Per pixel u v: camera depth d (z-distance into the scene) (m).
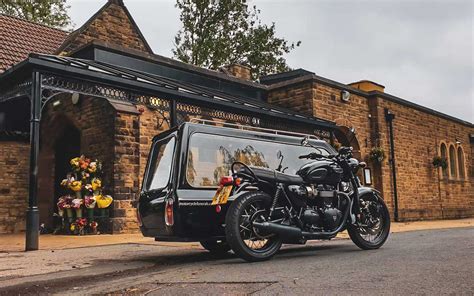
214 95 11.09
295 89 15.39
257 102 13.81
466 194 22.19
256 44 30.59
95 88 8.78
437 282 3.44
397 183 17.23
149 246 7.59
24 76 8.15
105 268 5.07
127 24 15.93
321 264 4.59
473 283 3.38
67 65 8.02
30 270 5.04
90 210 11.02
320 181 5.86
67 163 13.71
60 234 11.42
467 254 5.01
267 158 6.39
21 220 13.88
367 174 14.37
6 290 3.93
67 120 13.00
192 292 3.40
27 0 26.95
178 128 5.79
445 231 9.64
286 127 12.66
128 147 11.40
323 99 15.27
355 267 4.29
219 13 29.80
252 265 4.77
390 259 4.80
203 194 5.55
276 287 3.44
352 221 5.98
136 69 12.34
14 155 14.00
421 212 18.31
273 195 5.47
